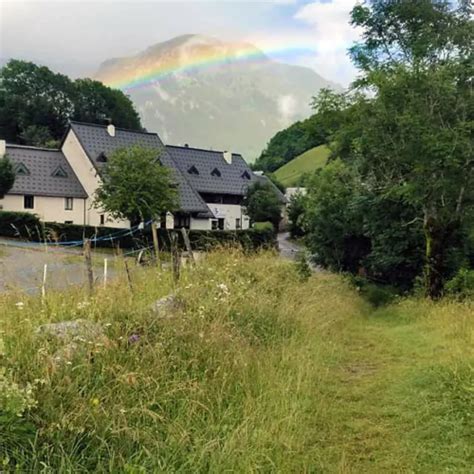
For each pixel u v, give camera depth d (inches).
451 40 554.6
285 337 276.7
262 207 1990.7
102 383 152.9
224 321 245.9
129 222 1344.7
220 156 2130.9
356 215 761.0
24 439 119.5
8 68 2842.0
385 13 582.9
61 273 257.4
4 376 134.3
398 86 505.0
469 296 509.0
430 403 196.7
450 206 579.2
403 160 523.2
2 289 233.5
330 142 649.6
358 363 277.9
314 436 169.8
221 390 179.9
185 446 141.0
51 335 168.2
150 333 198.5
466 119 524.7
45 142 2509.8
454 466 149.3
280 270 422.9
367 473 146.6
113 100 3149.6
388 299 658.2
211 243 449.4
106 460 127.5
